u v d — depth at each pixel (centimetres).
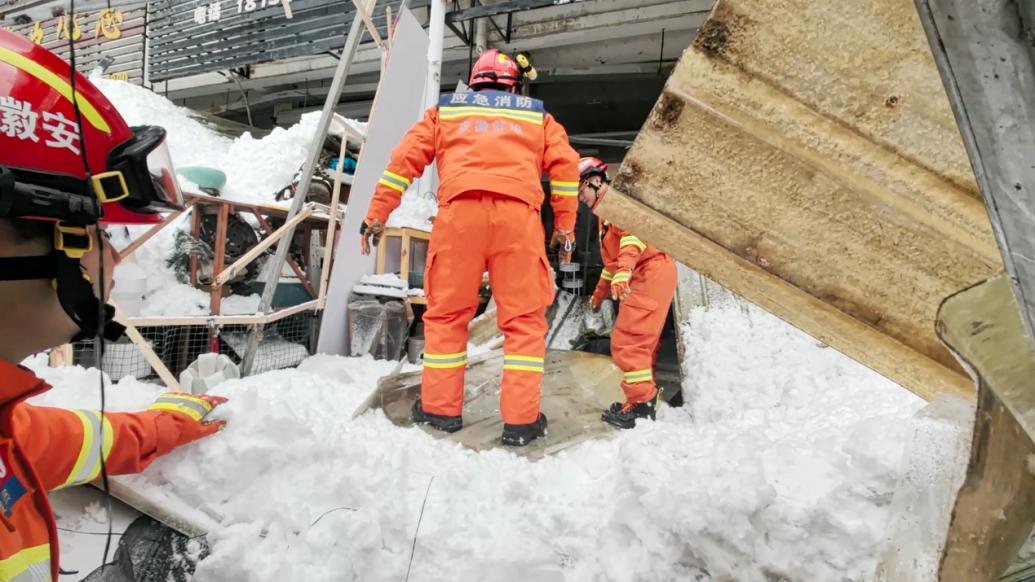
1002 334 62
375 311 382
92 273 89
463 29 718
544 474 159
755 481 117
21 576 84
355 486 144
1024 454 64
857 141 81
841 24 74
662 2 668
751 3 78
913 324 92
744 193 93
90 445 122
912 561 86
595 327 538
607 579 122
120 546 130
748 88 83
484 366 312
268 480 145
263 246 320
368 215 232
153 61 862
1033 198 46
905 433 119
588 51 755
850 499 112
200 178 347
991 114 45
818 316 99
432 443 194
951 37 44
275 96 971
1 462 86
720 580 113
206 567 124
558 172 225
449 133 218
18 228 78
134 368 295
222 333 343
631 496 127
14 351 85
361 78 887
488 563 126
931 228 83
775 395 319
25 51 81
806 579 108
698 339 391
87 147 84
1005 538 67
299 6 752
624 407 258
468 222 207
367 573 128
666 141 92
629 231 104
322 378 275
